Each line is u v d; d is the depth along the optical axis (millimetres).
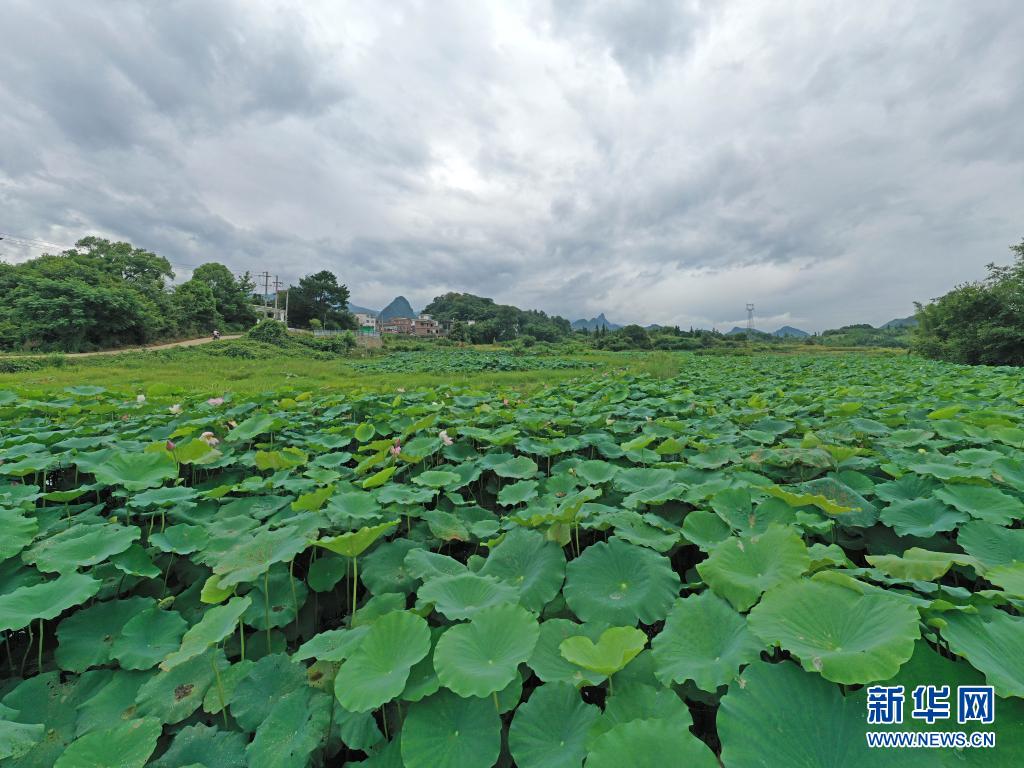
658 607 2598
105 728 2266
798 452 4449
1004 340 31016
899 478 3994
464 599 2596
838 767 1550
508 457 5418
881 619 1854
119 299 44375
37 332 40219
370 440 6914
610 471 4496
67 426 7367
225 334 63031
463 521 4012
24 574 3182
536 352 55156
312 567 3387
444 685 1927
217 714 2428
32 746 2148
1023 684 1666
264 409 8945
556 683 2090
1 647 2986
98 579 3164
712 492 3766
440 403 9211
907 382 12383
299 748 1974
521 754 1864
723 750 1616
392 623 2279
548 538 3438
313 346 50188
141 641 2729
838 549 2773
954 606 1954
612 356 46344
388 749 1954
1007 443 5043
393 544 3473
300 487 4469
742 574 2496
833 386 12086
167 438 6699
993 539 2908
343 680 2045
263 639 2959
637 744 1636
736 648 2008
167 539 3516
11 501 3996
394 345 65000
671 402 9273
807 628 1924
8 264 52344
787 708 1686
